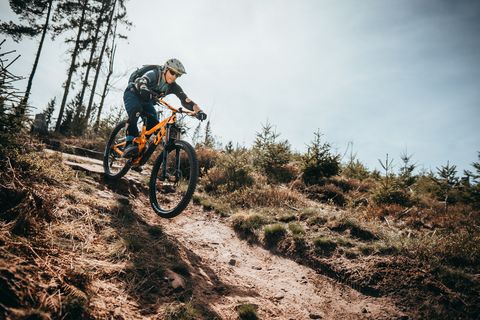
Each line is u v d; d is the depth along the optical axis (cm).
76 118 1533
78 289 184
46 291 167
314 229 478
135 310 202
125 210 360
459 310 299
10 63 311
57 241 238
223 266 347
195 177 323
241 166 775
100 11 1991
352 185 902
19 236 209
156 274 255
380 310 304
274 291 319
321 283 357
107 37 2000
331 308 309
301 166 917
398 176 886
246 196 642
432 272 349
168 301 229
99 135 1184
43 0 1819
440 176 970
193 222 477
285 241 440
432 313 298
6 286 149
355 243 427
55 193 310
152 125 382
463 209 757
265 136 1057
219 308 249
